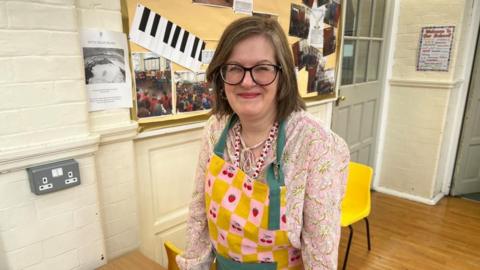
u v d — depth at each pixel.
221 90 0.93
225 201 0.89
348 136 3.11
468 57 3.11
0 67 1.06
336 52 2.73
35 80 1.14
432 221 2.96
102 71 1.35
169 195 1.78
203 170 1.01
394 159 3.48
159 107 1.59
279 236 0.85
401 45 3.21
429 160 3.24
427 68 3.09
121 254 1.57
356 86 3.03
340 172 0.84
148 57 1.50
